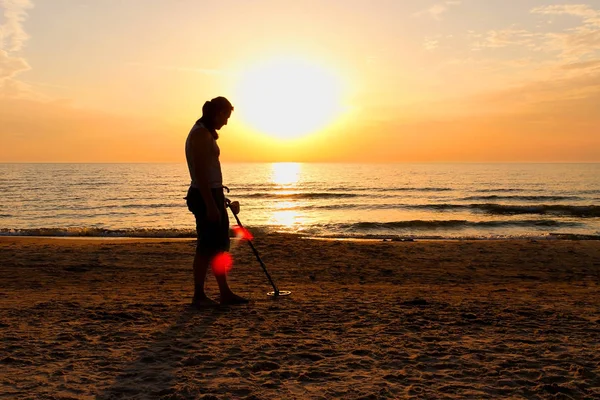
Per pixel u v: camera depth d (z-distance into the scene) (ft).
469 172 423.64
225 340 13.80
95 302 19.72
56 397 9.68
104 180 263.49
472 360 12.13
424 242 50.78
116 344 13.39
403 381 10.72
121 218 95.55
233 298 18.86
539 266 37.35
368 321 16.26
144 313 17.17
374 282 29.96
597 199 143.95
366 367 11.62
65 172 410.11
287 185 223.71
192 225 83.87
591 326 15.80
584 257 41.68
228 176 361.10
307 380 10.74
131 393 9.94
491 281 31.07
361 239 61.87
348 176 344.90
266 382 10.57
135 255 40.22
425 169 553.23
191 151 16.44
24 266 34.40
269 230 71.05
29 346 13.19
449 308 18.70
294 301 19.97
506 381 10.68
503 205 116.98
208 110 16.79
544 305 19.81
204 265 18.31
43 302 19.76
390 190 185.68
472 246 47.26
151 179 277.44
